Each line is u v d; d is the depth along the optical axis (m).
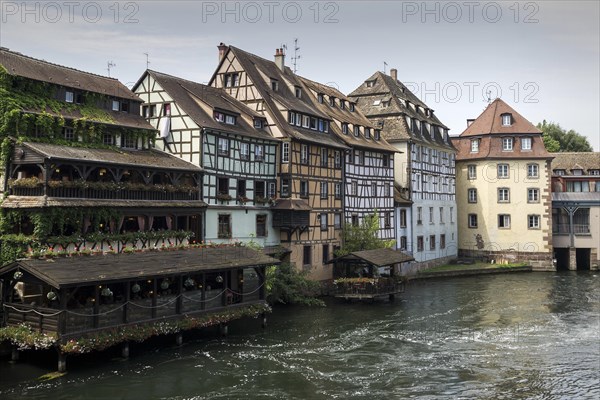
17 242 20.77
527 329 24.80
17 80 22.52
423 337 23.33
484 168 48.22
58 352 17.53
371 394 16.81
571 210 46.72
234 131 28.72
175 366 18.83
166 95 28.12
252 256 24.73
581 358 20.50
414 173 42.81
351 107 41.97
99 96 25.69
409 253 41.81
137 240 23.81
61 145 22.80
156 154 26.73
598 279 40.34
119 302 18.98
